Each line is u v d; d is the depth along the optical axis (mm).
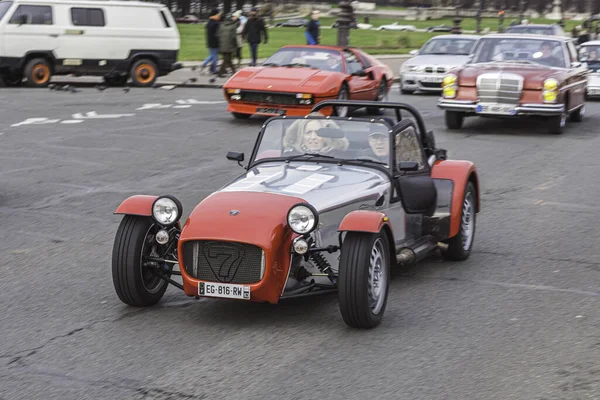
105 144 22375
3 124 25484
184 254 9141
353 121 10891
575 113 28031
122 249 9609
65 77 40750
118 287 9688
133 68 36594
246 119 27188
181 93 34531
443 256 12258
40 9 34938
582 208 15812
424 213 11492
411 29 133000
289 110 25594
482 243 13328
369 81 28344
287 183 9914
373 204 10125
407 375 7832
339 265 8883
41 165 19578
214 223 9023
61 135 23719
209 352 8453
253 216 9031
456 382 7668
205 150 21578
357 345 8641
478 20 79562
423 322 9422
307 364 8109
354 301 8828
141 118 27172
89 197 16391
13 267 11836
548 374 7875
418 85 36250
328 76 25984
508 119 28766
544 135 25141
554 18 169250
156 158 20453
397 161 10797
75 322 9461
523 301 10273
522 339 8867
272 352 8438
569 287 10914
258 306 9945
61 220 14641
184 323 9367
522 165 20250
